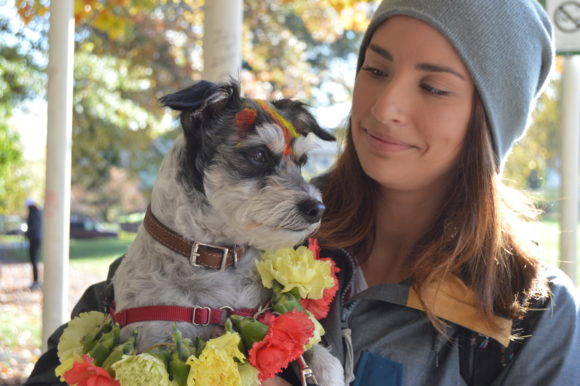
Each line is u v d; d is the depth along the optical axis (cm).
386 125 251
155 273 243
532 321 244
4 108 1526
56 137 426
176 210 250
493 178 256
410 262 267
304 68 1695
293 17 2347
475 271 248
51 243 432
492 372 242
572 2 406
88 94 1547
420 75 249
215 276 247
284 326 223
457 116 250
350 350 245
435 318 241
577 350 237
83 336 241
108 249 2316
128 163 2222
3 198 2031
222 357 205
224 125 274
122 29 856
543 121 1673
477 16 242
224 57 411
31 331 1020
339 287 263
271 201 263
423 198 275
